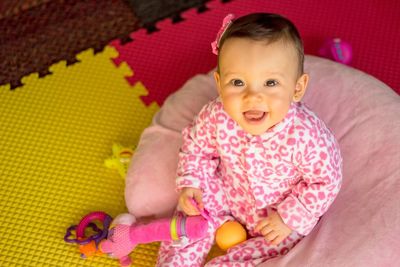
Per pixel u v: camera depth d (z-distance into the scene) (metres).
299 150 1.06
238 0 1.70
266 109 0.99
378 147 1.20
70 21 1.71
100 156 1.46
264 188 1.15
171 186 1.29
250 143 1.09
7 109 1.55
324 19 1.64
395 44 1.58
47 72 1.62
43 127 1.52
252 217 1.20
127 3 1.73
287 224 1.11
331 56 1.52
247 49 0.96
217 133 1.14
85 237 1.31
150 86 1.58
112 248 1.21
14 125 1.52
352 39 1.60
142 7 1.71
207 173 1.21
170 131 1.35
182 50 1.63
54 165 1.45
